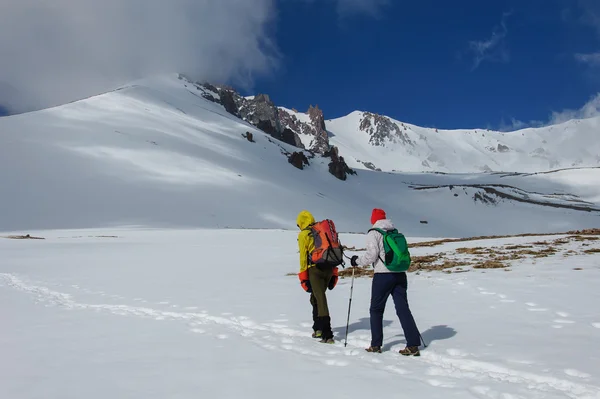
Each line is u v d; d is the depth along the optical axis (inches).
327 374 197.6
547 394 164.9
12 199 2625.5
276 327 303.1
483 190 5447.8
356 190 5708.7
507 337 240.5
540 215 4800.7
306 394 172.6
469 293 376.2
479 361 204.1
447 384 181.3
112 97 6309.1
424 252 815.7
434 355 223.5
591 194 6594.5
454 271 526.6
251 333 291.1
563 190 6815.9
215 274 651.5
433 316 303.7
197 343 263.3
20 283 611.2
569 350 212.4
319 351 244.8
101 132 4485.7
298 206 3690.9
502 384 176.4
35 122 4375.0
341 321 318.7
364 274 570.6
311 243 278.8
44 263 864.9
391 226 249.0
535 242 862.5
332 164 6284.5
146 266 797.9
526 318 280.2
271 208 3415.4
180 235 1711.4
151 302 424.5
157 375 200.1
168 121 5954.7
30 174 3048.7
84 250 1150.3
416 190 5679.1
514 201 5260.8
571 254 615.5
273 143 7253.9
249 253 1047.0
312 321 315.6
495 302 333.4
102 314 371.6
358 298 402.0
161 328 309.0
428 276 500.4
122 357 233.6
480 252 730.8
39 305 426.9
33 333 300.0
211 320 337.7
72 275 678.5
